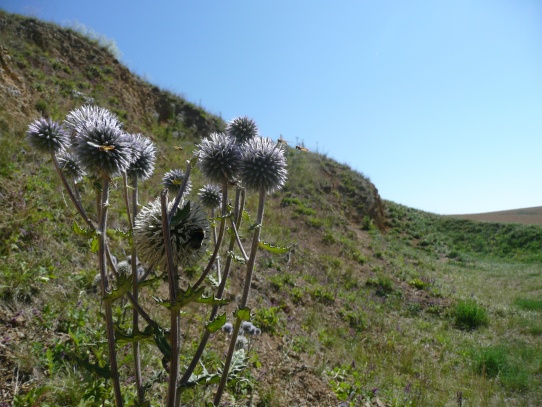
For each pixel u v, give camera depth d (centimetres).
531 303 1377
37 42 1487
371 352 813
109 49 1756
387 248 1859
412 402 612
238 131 403
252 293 840
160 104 1806
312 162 2205
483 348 958
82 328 446
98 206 245
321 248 1422
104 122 262
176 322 216
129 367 414
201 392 417
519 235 2622
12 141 782
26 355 376
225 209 296
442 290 1418
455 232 2748
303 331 789
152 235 237
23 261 499
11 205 606
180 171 414
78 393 348
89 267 584
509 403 715
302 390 541
